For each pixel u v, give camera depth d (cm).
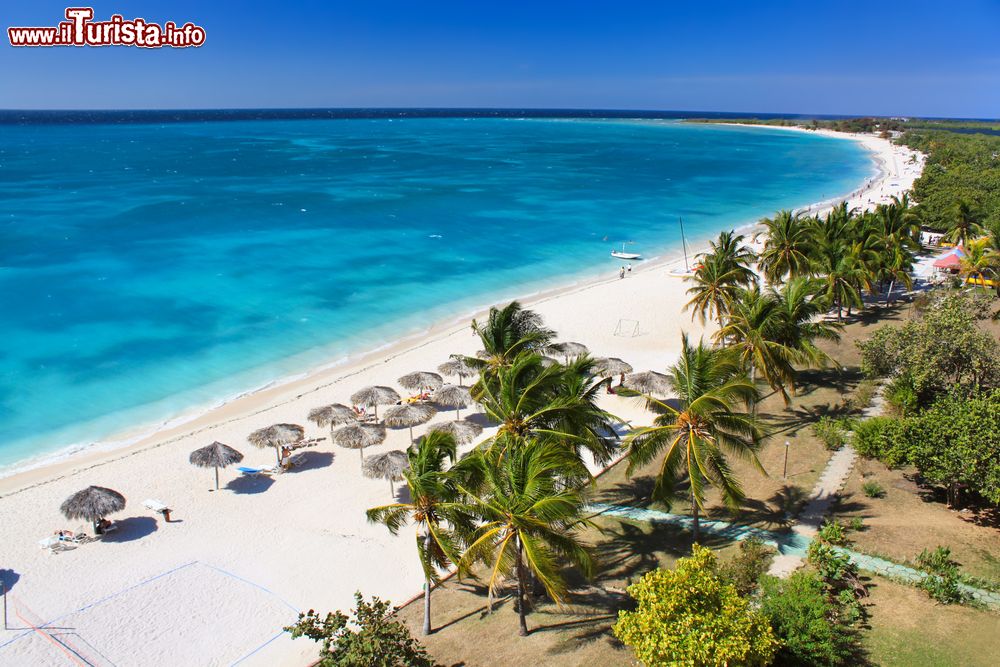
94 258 7019
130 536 2836
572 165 17238
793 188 13412
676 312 5719
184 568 2628
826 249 5131
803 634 1817
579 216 10212
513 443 2281
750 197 12219
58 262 6825
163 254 7269
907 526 2500
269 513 3009
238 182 12812
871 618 2030
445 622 2270
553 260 7644
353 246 7931
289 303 5884
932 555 2245
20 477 3291
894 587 2170
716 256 4631
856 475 2931
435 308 5894
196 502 3088
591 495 2997
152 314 5509
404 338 5194
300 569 2628
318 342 5075
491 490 2109
